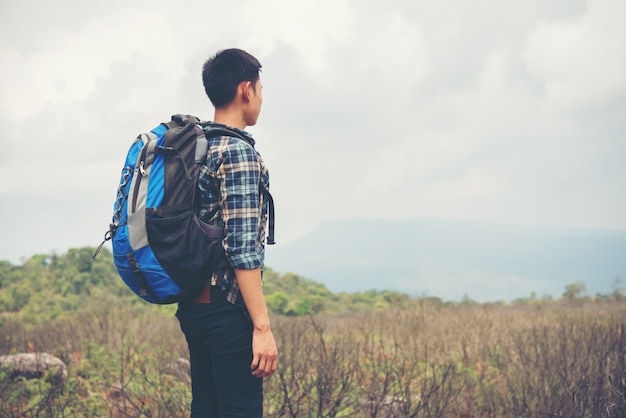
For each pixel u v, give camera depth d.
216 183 2.24
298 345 5.49
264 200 2.35
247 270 2.17
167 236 2.17
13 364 5.58
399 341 7.57
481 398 5.02
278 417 4.29
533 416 4.43
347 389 4.55
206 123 2.37
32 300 42.97
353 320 14.01
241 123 2.47
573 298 29.55
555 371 4.89
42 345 8.14
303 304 47.12
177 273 2.17
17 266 53.84
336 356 5.20
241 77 2.43
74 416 4.41
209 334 2.25
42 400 4.57
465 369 5.71
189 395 4.75
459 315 11.53
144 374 5.18
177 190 2.20
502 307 19.33
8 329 9.99
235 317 2.23
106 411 4.85
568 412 4.24
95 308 12.02
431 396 4.56
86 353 7.72
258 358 2.17
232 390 2.26
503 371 6.07
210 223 2.24
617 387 4.43
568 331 6.43
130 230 2.17
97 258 53.12
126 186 2.25
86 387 5.68
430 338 7.93
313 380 4.62
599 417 4.14
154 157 2.22
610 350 5.04
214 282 2.19
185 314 2.29
